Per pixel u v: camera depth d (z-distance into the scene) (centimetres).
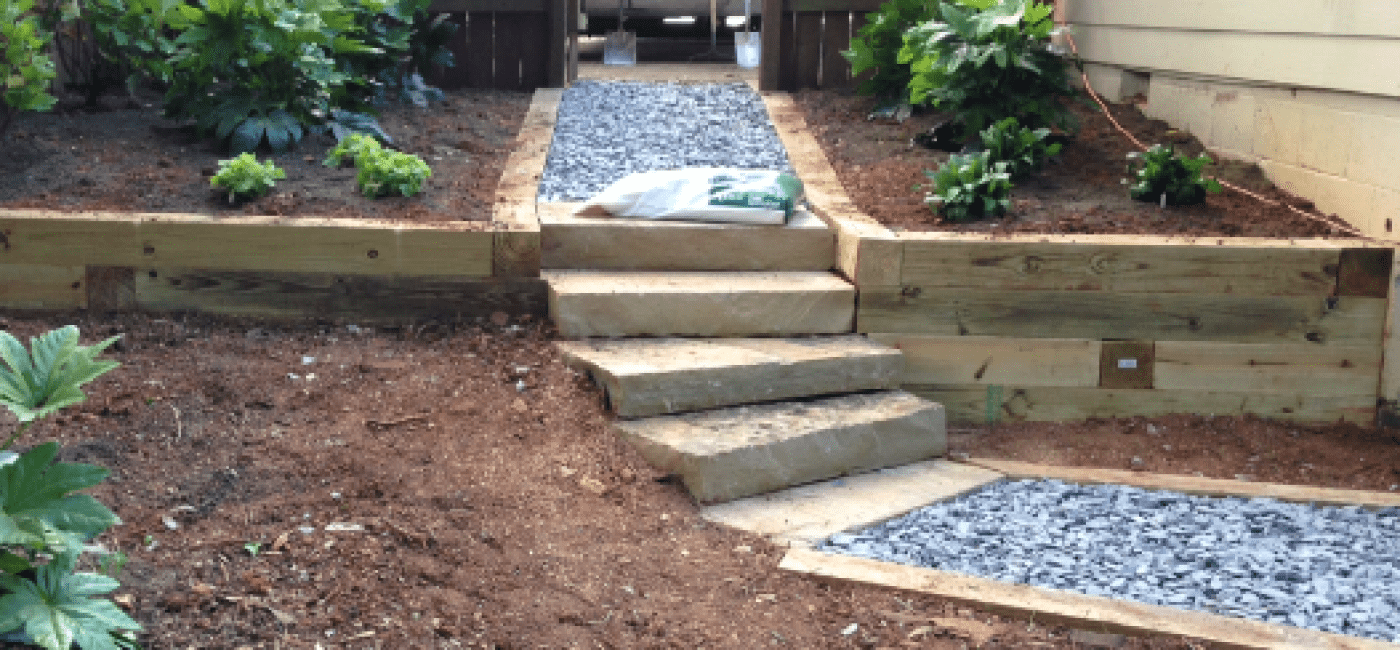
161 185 514
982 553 358
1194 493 416
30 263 468
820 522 378
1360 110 493
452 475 369
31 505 243
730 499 393
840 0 812
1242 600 329
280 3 568
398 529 327
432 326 475
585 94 809
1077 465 453
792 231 511
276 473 352
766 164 629
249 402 395
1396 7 461
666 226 504
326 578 301
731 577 335
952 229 500
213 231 466
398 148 615
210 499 333
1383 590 336
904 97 716
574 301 462
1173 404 491
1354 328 480
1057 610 315
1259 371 485
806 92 817
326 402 403
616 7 1077
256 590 291
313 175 545
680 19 1098
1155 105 684
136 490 332
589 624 303
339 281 473
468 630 292
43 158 539
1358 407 487
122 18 606
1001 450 466
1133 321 481
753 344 469
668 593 323
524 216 503
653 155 646
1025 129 574
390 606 296
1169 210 530
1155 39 671
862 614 318
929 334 484
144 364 420
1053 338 484
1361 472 449
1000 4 595
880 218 521
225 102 577
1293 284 474
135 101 649
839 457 420
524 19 829
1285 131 555
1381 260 471
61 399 253
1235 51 586
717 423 419
